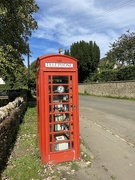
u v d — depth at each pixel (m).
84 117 10.33
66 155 4.56
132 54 31.89
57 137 4.64
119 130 7.54
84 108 13.80
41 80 4.41
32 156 4.80
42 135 4.46
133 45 32.06
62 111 4.64
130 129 7.64
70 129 4.66
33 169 4.07
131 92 19.98
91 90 29.12
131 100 18.20
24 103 11.97
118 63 38.16
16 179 3.71
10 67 11.24
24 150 5.29
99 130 7.59
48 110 4.46
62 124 4.66
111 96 23.09
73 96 4.66
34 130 7.23
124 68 22.05
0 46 10.92
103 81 26.91
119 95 21.89
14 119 6.33
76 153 4.64
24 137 6.44
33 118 9.57
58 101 4.57
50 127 4.53
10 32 12.45
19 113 8.16
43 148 4.43
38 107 5.12
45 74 4.41
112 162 4.61
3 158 4.40
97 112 11.84
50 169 4.17
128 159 4.80
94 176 3.92
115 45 34.34
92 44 37.09
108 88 24.20
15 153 5.07
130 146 5.75
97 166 4.38
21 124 8.20
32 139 6.14
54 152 4.46
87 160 4.66
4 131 4.51
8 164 4.38
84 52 36.03
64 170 4.15
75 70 4.64
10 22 12.20
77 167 4.28
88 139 6.46
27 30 13.75
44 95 4.43
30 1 12.77
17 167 4.18
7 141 4.94
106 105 15.03
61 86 4.56
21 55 13.95
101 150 5.43
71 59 4.61
